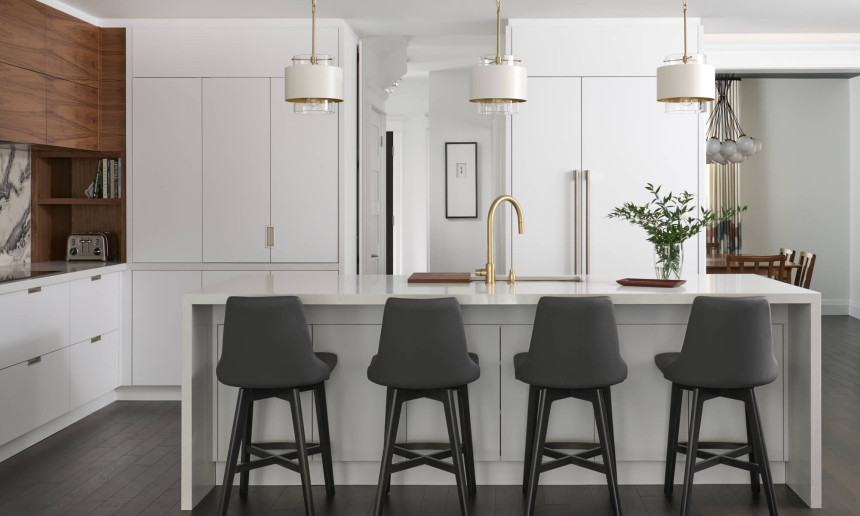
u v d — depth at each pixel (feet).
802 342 11.77
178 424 16.21
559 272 18.65
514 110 12.22
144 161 18.39
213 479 12.59
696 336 10.64
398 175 30.78
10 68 14.79
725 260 25.38
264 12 17.61
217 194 18.39
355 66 19.42
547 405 10.89
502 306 12.25
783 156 31.81
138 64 18.28
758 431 10.87
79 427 15.97
